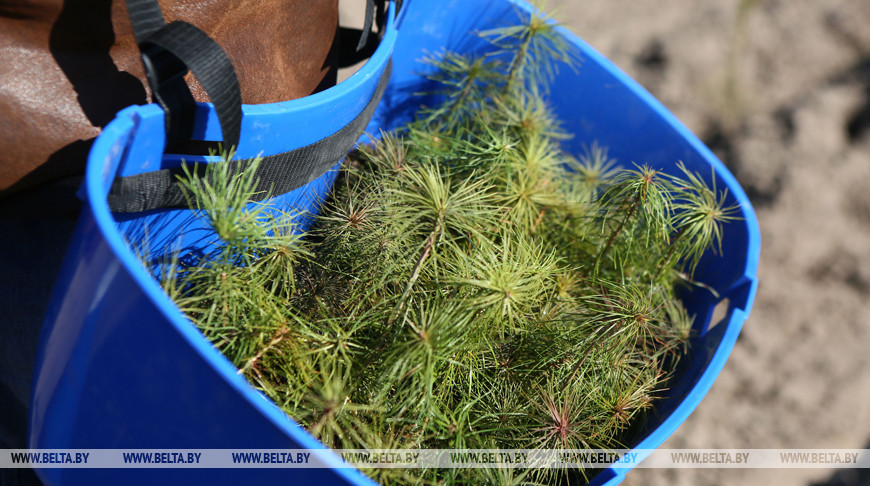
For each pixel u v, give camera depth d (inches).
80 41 24.3
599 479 27.4
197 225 27.8
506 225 35.1
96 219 18.2
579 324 33.0
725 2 75.3
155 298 17.7
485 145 37.9
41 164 24.5
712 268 39.3
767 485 58.2
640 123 41.7
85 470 22.4
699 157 39.8
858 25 72.9
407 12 39.9
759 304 63.0
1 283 28.4
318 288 30.9
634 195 34.5
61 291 21.0
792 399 60.2
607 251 37.2
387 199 32.8
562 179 41.5
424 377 26.0
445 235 32.0
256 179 28.1
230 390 18.5
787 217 65.6
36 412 22.5
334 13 33.7
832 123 68.5
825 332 62.4
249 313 27.1
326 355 27.4
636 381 32.6
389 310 29.1
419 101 44.6
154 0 21.7
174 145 25.3
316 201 33.7
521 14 41.7
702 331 37.8
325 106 27.9
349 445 25.2
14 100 23.4
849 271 64.3
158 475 21.7
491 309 27.4
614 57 73.5
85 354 20.2
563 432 28.8
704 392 31.2
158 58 21.7
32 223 28.9
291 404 26.7
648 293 36.1
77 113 24.6
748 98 70.9
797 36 72.9
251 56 28.9
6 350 29.0
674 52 73.0
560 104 44.4
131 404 20.3
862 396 60.7
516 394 30.9
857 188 66.5
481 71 41.2
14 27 23.4
